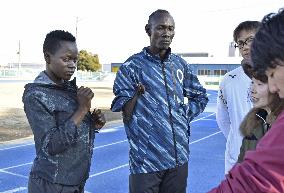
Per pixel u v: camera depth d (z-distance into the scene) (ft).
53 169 8.23
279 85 3.50
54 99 8.29
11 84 133.18
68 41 8.57
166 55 10.88
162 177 10.80
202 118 56.54
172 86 10.83
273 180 3.32
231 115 11.72
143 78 10.66
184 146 10.97
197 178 22.72
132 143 10.73
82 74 196.34
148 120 10.52
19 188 20.75
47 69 8.79
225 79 12.01
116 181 21.93
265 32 3.45
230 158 11.70
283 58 3.33
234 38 11.12
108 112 58.85
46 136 7.97
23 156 28.40
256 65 3.64
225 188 3.71
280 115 3.54
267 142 3.45
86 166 8.84
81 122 8.73
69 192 8.47
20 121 46.98
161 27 10.56
